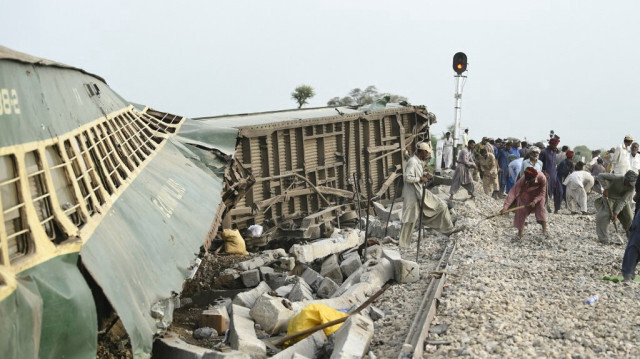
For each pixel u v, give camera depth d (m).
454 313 8.70
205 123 15.24
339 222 17.98
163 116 14.62
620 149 18.39
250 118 17.38
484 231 15.39
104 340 7.15
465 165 21.11
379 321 9.06
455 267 11.56
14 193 4.74
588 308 8.80
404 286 10.86
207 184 11.62
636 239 10.42
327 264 12.95
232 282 12.06
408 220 12.95
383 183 20.09
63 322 4.37
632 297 9.38
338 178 18.58
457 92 25.16
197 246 8.28
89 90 8.60
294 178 16.67
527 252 13.07
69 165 5.93
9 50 5.48
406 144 21.41
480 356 7.02
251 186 14.69
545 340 7.54
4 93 4.93
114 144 8.75
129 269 5.82
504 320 8.26
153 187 8.81
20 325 3.84
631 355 6.96
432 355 7.26
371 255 13.22
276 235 16.14
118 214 6.76
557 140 19.16
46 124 5.76
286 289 10.88
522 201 14.63
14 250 4.57
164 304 6.91
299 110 20.23
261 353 7.71
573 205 19.11
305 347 7.79
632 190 13.81
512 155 23.20
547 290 9.88
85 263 5.03
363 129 19.53
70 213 5.62
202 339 8.59
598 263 11.60
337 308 9.62
